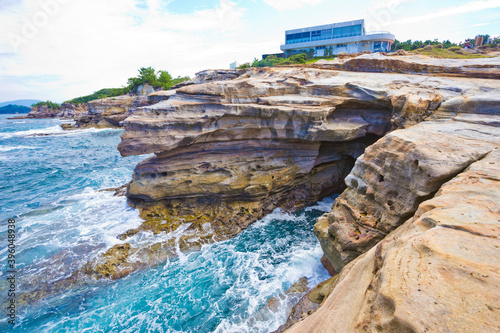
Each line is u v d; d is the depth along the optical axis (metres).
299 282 13.91
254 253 16.53
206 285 14.06
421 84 18.50
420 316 3.84
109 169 34.78
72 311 12.65
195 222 19.20
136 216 20.16
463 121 13.98
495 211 6.06
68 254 16.09
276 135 20.45
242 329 11.41
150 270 15.22
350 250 12.36
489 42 66.25
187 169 20.20
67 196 24.95
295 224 19.78
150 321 12.06
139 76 98.31
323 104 19.61
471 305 3.83
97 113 86.56
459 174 8.78
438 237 5.34
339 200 14.93
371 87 19.30
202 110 19.77
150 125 18.69
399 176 11.59
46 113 168.00
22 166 37.16
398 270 4.82
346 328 4.94
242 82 20.45
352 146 22.66
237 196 20.48
